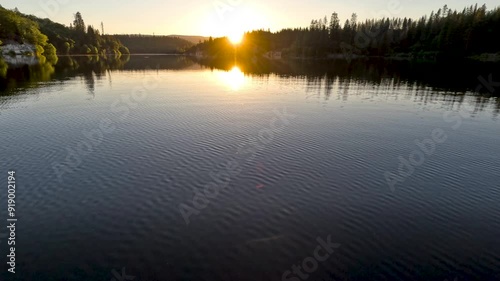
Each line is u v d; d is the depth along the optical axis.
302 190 19.20
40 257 13.02
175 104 46.38
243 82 78.19
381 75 93.44
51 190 18.67
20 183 19.48
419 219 16.27
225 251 13.54
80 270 12.33
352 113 41.72
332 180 20.66
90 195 18.19
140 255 13.23
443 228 15.50
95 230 14.93
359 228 15.38
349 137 30.33
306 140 29.03
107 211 16.56
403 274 12.33
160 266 12.58
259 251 13.56
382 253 13.55
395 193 19.00
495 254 13.63
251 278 11.97
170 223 15.57
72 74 91.25
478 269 12.69
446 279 12.12
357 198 18.36
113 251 13.45
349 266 12.72
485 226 15.72
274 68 129.25
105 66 130.88
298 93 59.31
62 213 16.33
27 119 35.44
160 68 127.38
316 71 111.25
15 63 114.31
